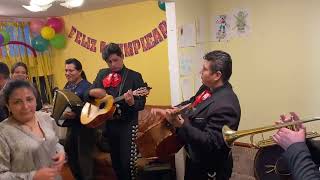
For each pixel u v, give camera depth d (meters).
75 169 3.41
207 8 3.53
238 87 3.48
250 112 3.43
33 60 5.75
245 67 3.39
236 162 3.30
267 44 3.20
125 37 5.02
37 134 1.85
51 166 1.85
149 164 3.39
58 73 6.00
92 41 5.44
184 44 3.23
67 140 3.35
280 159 1.74
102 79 3.08
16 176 1.68
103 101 2.91
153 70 4.80
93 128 3.27
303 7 2.93
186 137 1.88
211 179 2.05
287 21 3.04
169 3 3.15
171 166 3.36
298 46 3.01
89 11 5.36
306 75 3.00
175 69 3.20
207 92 2.11
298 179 1.11
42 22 5.61
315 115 3.00
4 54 5.41
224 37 3.48
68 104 3.11
